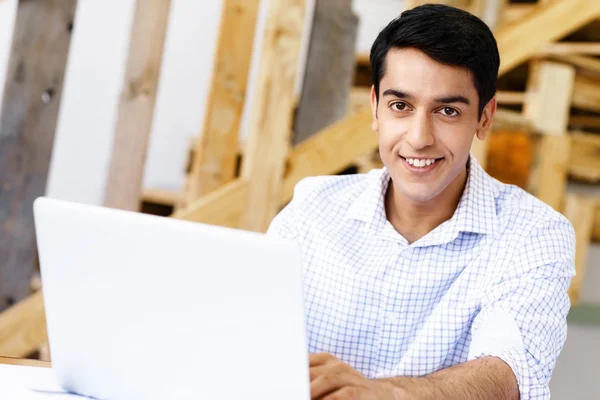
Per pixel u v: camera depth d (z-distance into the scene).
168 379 1.01
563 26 2.58
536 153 2.64
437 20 1.22
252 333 0.94
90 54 3.25
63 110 3.22
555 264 1.30
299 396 0.95
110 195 2.16
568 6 2.57
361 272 1.40
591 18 2.61
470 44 1.21
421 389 1.06
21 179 2.16
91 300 1.04
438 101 1.23
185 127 3.38
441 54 1.21
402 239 1.39
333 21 2.46
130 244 0.98
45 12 2.12
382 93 1.28
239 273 0.93
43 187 2.18
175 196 2.87
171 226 0.95
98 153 3.30
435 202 1.38
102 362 1.06
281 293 0.91
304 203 1.52
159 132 3.35
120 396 1.06
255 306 0.93
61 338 1.08
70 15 2.15
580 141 2.70
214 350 0.97
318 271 1.44
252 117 2.26
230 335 0.96
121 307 1.02
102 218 0.99
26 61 2.12
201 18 3.38
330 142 2.37
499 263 1.33
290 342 0.93
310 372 1.04
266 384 0.96
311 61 2.46
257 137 2.25
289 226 1.50
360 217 1.44
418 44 1.22
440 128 1.25
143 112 2.15
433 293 1.36
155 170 3.35
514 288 1.28
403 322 1.38
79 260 1.03
